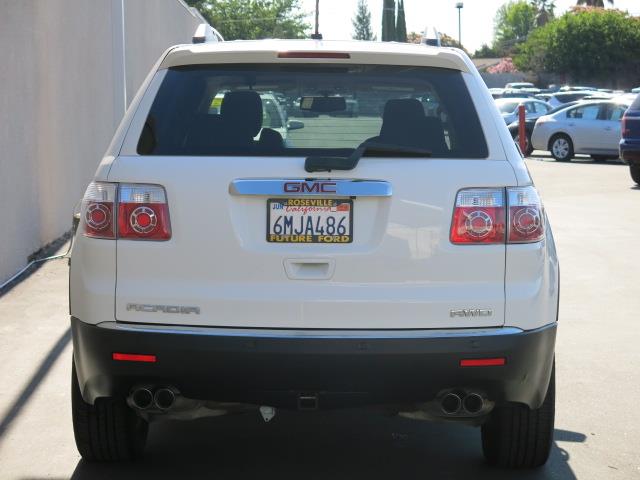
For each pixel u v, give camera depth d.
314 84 4.24
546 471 4.70
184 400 4.03
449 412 4.01
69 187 11.60
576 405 5.71
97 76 13.39
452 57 4.25
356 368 3.86
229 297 3.88
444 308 3.90
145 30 18.02
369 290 3.89
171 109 4.15
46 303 8.07
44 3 10.25
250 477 4.58
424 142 4.11
